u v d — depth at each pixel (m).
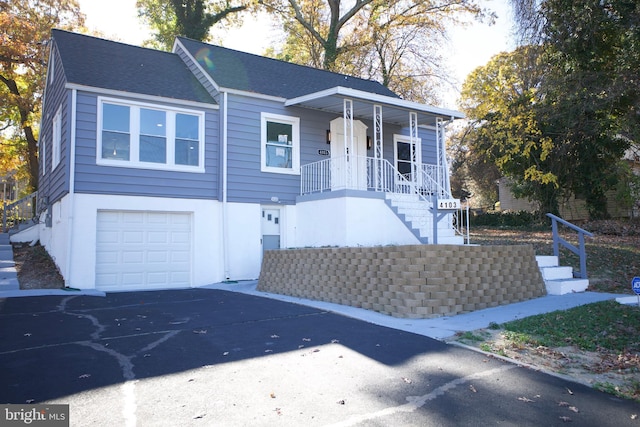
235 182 12.79
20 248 16.11
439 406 3.98
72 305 8.55
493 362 5.11
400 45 26.89
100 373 4.67
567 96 14.02
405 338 6.02
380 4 25.88
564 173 18.34
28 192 26.56
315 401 4.05
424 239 11.43
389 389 4.34
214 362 5.07
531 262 8.95
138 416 3.72
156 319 7.29
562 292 9.07
